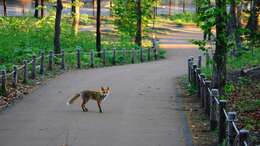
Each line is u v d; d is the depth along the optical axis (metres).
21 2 71.94
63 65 28.69
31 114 16.02
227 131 11.65
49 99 18.81
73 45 39.62
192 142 12.73
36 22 46.00
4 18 48.12
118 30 51.69
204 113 16.25
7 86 20.41
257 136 13.16
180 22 75.75
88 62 32.75
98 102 16.47
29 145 12.25
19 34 39.41
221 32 17.27
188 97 19.94
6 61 27.42
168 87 22.83
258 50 32.38
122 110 16.98
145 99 19.36
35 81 23.12
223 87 17.98
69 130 13.88
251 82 21.88
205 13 16.91
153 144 12.47
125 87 22.48
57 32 31.80
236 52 29.50
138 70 30.34
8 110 16.64
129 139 12.95
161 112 16.72
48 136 13.16
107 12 73.62
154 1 50.72
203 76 18.16
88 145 12.29
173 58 43.19
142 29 51.72
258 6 26.94
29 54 29.30
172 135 13.47
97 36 36.53
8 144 12.34
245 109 16.52
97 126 14.41
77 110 16.81
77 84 22.95
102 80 24.66
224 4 16.67
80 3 45.88
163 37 62.03
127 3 49.34
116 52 37.88
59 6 31.77
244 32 19.28
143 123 14.94
